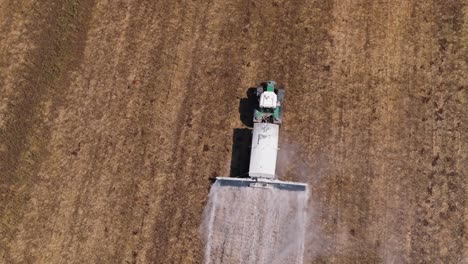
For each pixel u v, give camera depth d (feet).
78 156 64.03
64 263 60.39
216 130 63.93
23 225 61.77
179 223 61.16
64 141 64.64
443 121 61.67
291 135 62.80
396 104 62.80
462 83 62.80
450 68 63.52
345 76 64.34
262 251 59.36
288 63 65.51
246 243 59.82
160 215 61.57
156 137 64.23
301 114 63.41
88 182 63.05
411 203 59.36
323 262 58.44
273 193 60.85
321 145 62.13
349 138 62.08
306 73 64.85
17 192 62.90
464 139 60.80
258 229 60.08
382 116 62.49
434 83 63.16
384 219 59.11
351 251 58.44
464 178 59.52
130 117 65.16
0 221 61.98
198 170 62.75
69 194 62.75
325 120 62.95
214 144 63.46
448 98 62.44
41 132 65.00
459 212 58.54
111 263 60.18
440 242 57.82
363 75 64.18
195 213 61.36
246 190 61.26
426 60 64.13
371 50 65.10
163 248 60.49
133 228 61.26
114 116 65.36
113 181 62.95
